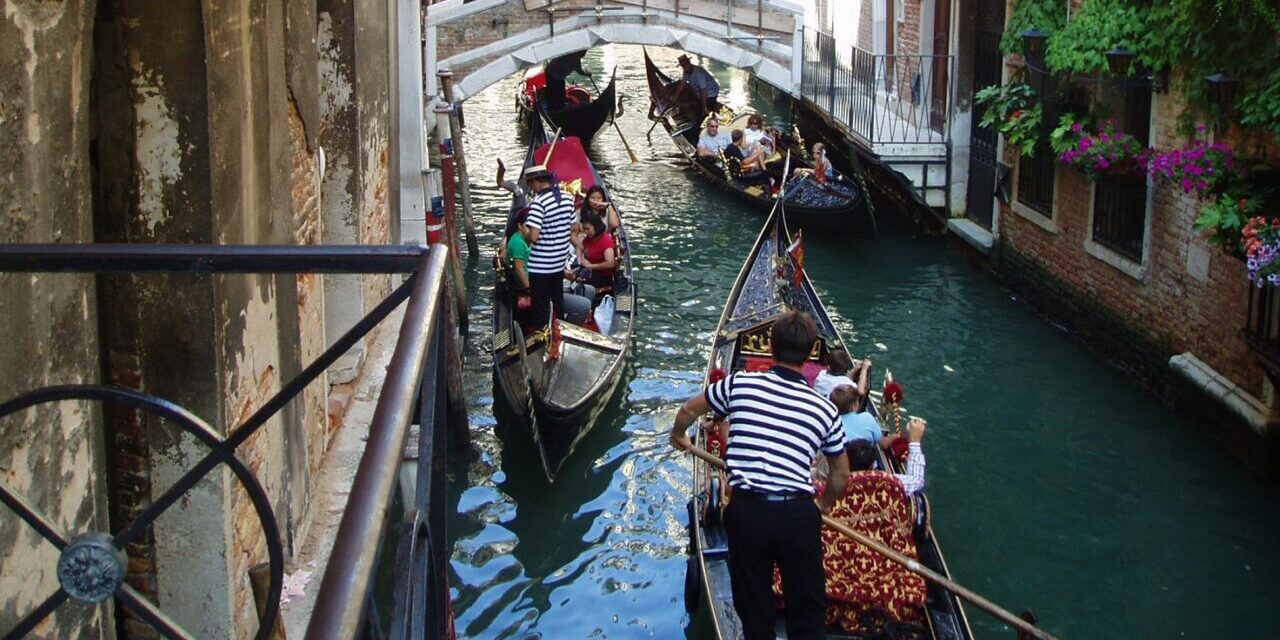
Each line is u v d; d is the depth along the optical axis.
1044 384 10.07
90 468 3.42
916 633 5.68
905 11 16.73
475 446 9.01
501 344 9.33
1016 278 12.34
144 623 4.14
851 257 13.73
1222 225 7.71
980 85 13.57
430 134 20.12
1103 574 7.34
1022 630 5.51
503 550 7.70
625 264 11.65
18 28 2.91
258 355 4.49
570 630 6.92
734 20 17.94
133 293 3.87
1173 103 9.17
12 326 2.87
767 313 9.80
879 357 10.77
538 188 9.70
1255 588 7.18
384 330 8.00
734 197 16.47
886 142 13.99
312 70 5.85
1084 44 9.74
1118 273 10.16
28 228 2.96
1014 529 7.84
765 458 4.75
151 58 3.80
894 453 7.15
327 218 7.28
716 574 6.45
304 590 4.80
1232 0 7.90
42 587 3.06
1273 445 8.05
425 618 2.10
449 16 17.30
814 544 4.79
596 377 8.94
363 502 1.42
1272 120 7.60
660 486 8.45
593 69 27.86
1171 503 8.09
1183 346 9.11
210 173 3.90
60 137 3.15
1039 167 11.77
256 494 2.10
